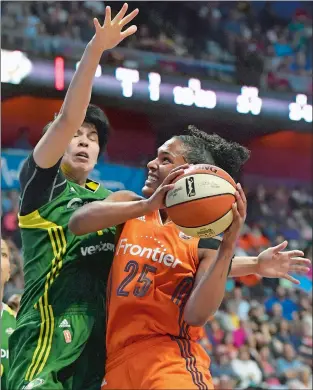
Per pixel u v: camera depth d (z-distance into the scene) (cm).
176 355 314
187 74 1473
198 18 1788
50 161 330
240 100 1524
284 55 1861
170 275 324
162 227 337
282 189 1858
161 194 304
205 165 308
